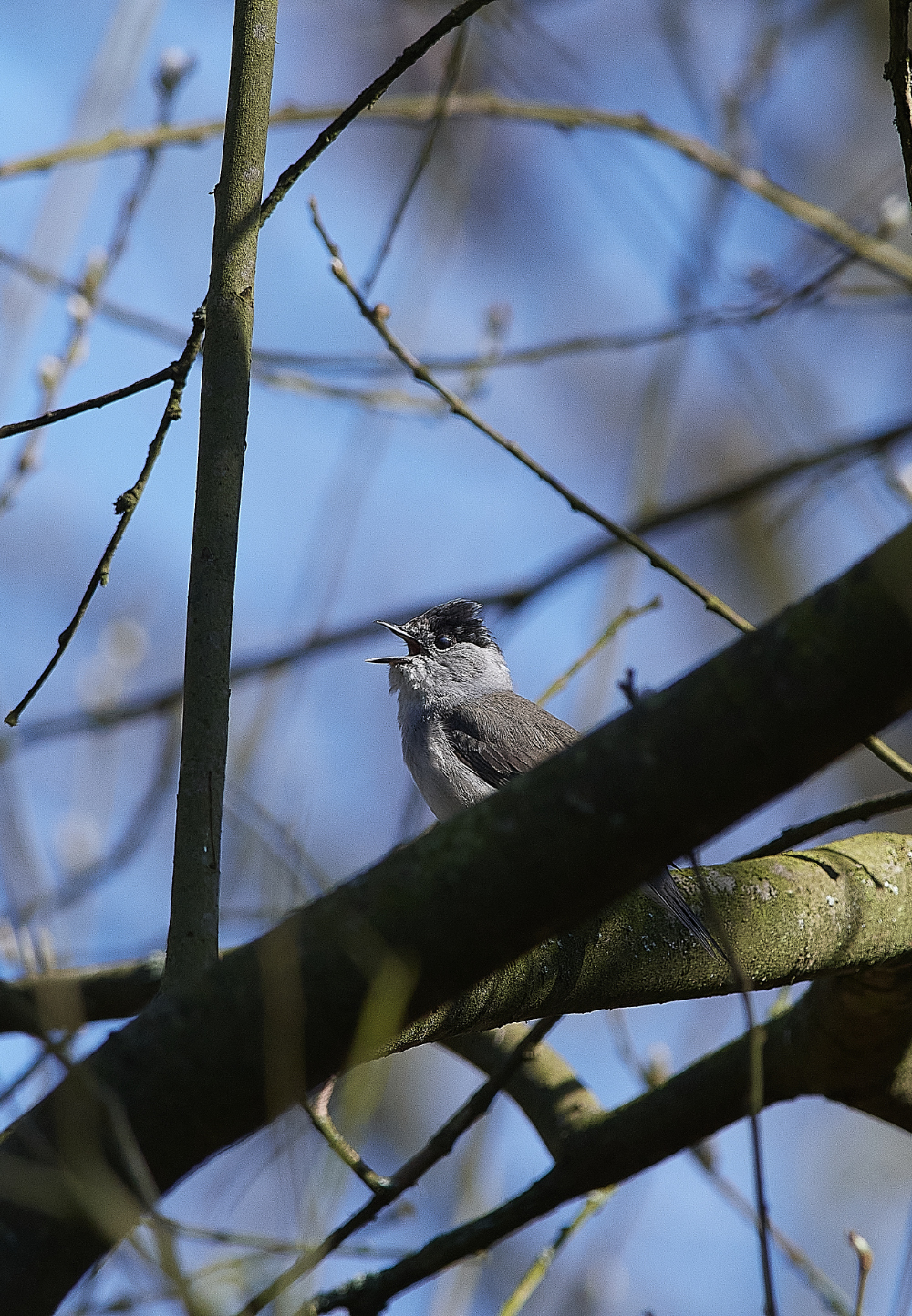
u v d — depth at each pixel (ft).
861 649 11.79
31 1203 12.99
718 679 12.38
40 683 19.95
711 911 15.96
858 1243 21.74
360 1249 24.76
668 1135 23.20
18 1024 23.36
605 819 12.64
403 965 13.00
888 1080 24.71
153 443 20.40
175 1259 13.58
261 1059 12.99
